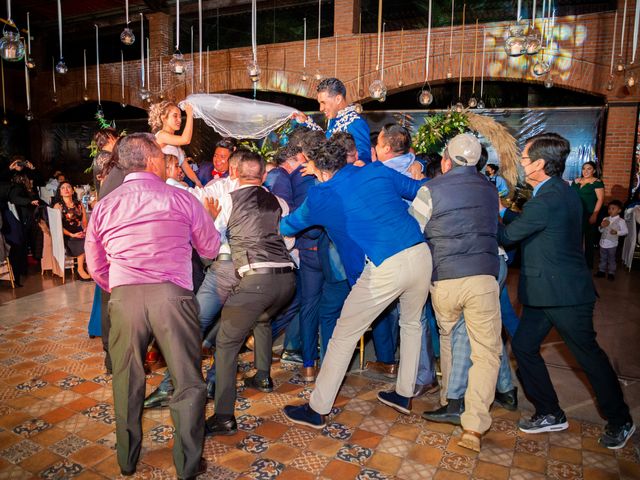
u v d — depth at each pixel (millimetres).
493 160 8742
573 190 2625
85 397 3150
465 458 2547
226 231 2781
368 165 2658
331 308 3232
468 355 2809
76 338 4168
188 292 2240
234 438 2707
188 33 12797
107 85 13281
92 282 6227
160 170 2305
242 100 4238
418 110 10031
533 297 2590
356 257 2623
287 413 2889
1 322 4586
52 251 6398
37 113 14609
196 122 12352
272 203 2807
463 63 9250
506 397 3045
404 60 9758
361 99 10250
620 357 3938
